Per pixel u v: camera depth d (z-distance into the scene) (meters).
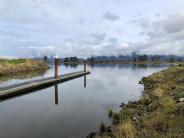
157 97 20.36
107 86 37.34
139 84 39.47
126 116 15.37
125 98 25.31
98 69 97.69
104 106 20.91
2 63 66.25
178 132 9.61
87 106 21.02
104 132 12.78
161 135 9.59
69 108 20.22
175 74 39.91
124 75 61.78
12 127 14.58
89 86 37.28
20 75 56.84
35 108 20.23
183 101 15.98
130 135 10.33
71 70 86.06
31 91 30.53
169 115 12.75
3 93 24.08
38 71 75.06
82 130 13.89
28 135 13.00
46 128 14.33
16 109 19.78
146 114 14.96
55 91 31.27
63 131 13.71
